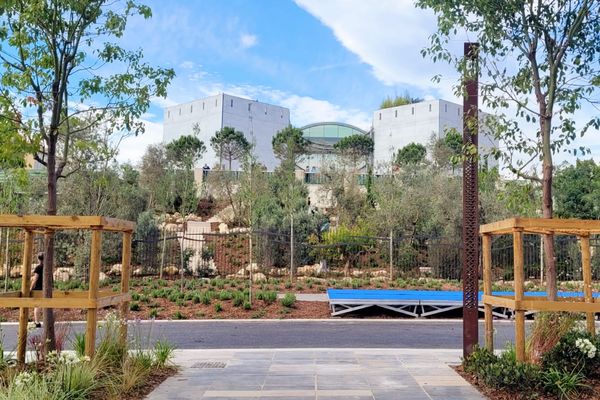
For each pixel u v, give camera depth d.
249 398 5.79
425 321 13.23
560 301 6.45
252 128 52.88
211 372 7.18
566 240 19.28
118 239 20.17
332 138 60.00
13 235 17.08
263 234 20.41
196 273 20.92
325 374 7.07
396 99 57.00
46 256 6.87
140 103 7.63
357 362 7.95
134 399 5.74
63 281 16.94
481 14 7.04
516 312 6.20
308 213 25.38
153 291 15.24
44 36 7.00
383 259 22.38
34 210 18.56
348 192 28.39
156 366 7.17
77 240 20.11
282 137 42.47
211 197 34.81
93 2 7.10
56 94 7.14
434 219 23.30
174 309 13.62
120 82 7.53
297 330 11.59
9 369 5.98
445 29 7.13
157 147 36.66
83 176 18.06
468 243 7.51
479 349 7.19
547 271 6.78
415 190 25.25
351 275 21.11
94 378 5.81
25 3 6.69
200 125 52.62
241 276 19.92
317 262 22.59
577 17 6.61
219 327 11.84
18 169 7.73
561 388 5.59
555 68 6.79
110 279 17.86
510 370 5.90
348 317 13.61
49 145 7.11
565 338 6.25
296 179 33.12
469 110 7.44
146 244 20.53
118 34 7.37
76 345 7.11
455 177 26.58
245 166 24.61
